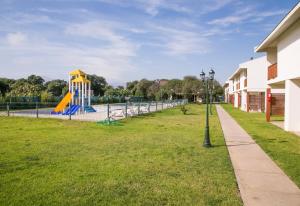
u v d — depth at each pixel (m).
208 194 5.75
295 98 15.77
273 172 7.34
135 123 18.44
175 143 11.21
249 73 34.84
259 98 34.81
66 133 13.55
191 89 73.81
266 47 21.88
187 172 7.22
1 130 14.52
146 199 5.45
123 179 6.59
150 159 8.48
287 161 8.46
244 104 38.88
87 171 7.18
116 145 10.61
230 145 11.04
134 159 8.45
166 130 15.13
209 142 10.71
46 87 66.25
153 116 24.73
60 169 7.31
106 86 78.94
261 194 5.79
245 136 13.50
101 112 28.75
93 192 5.76
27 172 7.03
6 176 6.69
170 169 7.46
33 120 19.55
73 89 29.55
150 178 6.70
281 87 24.50
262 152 9.77
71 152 9.30
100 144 10.77
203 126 17.42
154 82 83.44
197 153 9.42
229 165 7.92
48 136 12.59
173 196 5.62
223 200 5.45
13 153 9.06
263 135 13.86
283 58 17.47
